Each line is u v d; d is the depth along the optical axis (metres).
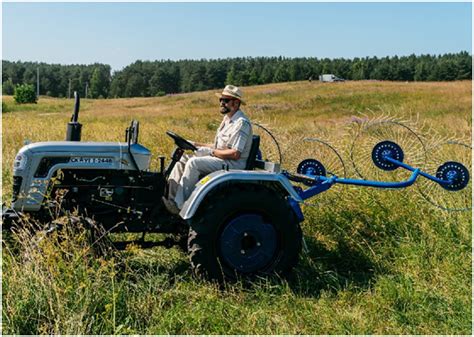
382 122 6.62
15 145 10.46
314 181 5.42
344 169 6.39
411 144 6.73
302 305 4.46
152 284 4.55
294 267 5.02
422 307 4.42
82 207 4.97
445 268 5.16
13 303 3.90
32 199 4.77
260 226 4.86
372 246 5.75
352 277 5.08
